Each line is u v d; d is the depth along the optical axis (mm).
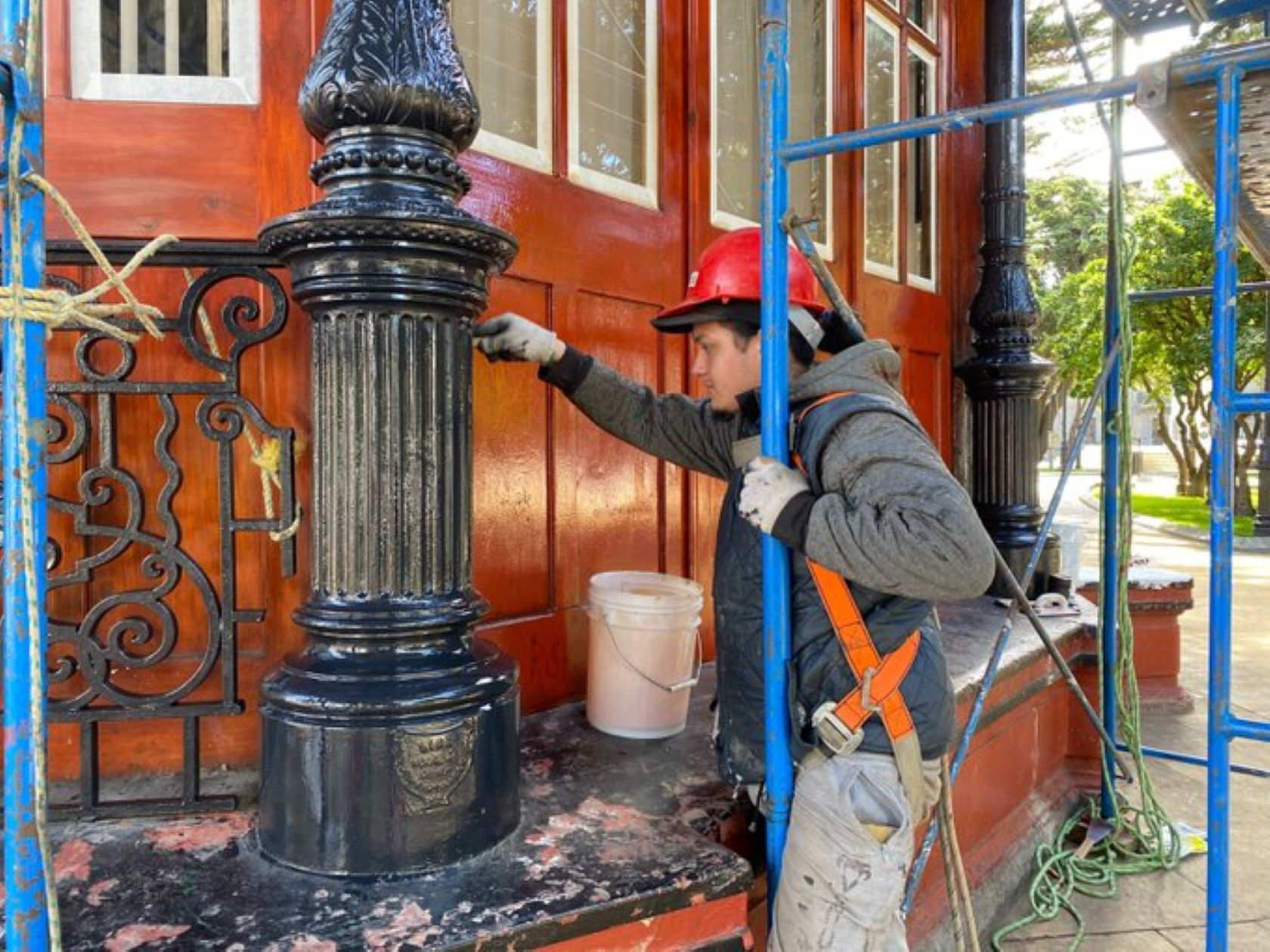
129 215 1896
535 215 2439
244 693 1942
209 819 1763
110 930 1371
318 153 1935
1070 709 3494
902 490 1438
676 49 2939
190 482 1949
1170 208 14570
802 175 3627
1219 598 1408
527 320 2158
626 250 2738
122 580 1933
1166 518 16109
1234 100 1297
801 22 3635
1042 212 20500
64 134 1866
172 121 1905
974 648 2979
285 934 1364
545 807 1856
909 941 2336
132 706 1732
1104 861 3055
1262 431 13344
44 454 1094
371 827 1527
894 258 4195
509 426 2379
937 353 4453
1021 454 3912
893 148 4160
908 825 1558
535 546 2467
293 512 1782
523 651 2418
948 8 4492
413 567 1615
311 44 1935
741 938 1636
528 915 1426
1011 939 2605
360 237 1500
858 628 1573
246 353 1933
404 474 1599
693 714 2480
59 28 1864
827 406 1604
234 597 1853
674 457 2176
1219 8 2645
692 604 2318
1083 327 17656
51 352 1889
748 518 1561
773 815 1672
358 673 1561
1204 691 5066
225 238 1925
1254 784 3734
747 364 1837
